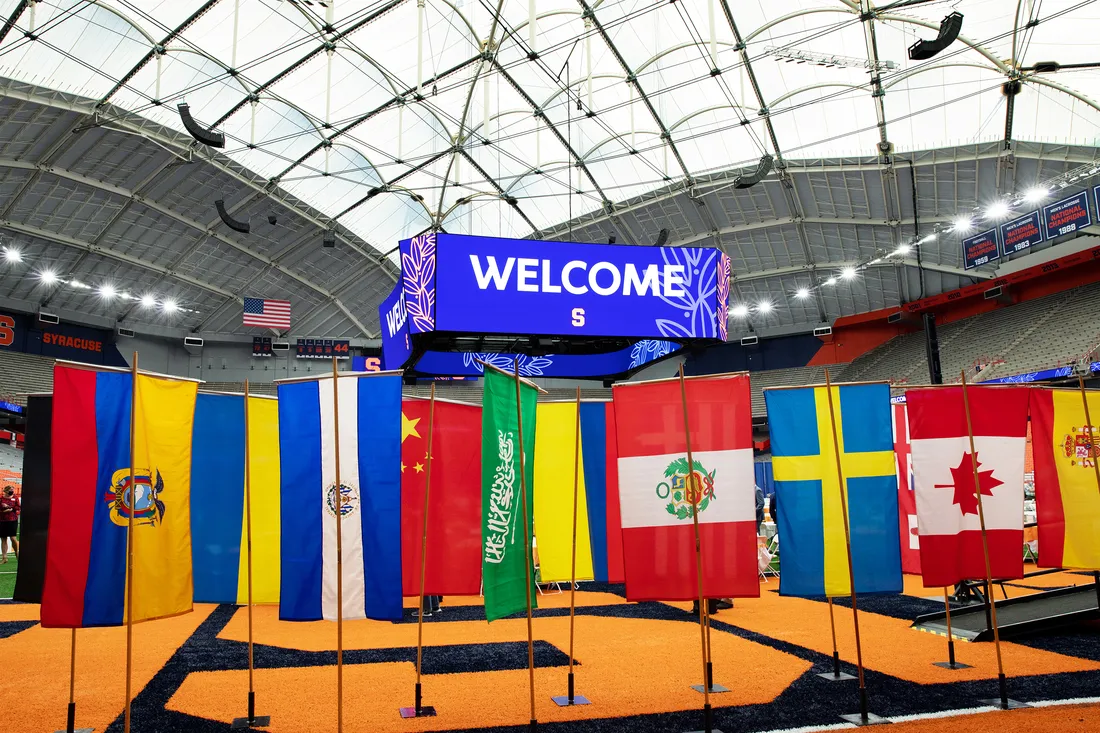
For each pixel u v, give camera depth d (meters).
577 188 28.72
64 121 22.50
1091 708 4.78
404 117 24.95
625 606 9.77
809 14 20.00
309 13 19.50
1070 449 6.30
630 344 11.58
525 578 5.09
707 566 5.05
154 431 4.69
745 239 32.16
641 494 5.25
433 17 21.19
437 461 5.68
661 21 20.77
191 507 5.57
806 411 5.62
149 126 23.39
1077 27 18.69
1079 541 6.14
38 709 5.04
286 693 5.41
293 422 5.17
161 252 31.30
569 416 6.31
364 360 39.75
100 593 4.40
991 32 19.33
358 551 4.95
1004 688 4.92
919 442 5.82
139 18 18.97
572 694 5.19
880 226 29.16
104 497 4.51
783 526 5.46
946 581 5.62
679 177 27.62
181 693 5.43
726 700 5.19
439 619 8.84
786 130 24.58
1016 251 26.22
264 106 23.34
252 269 33.69
